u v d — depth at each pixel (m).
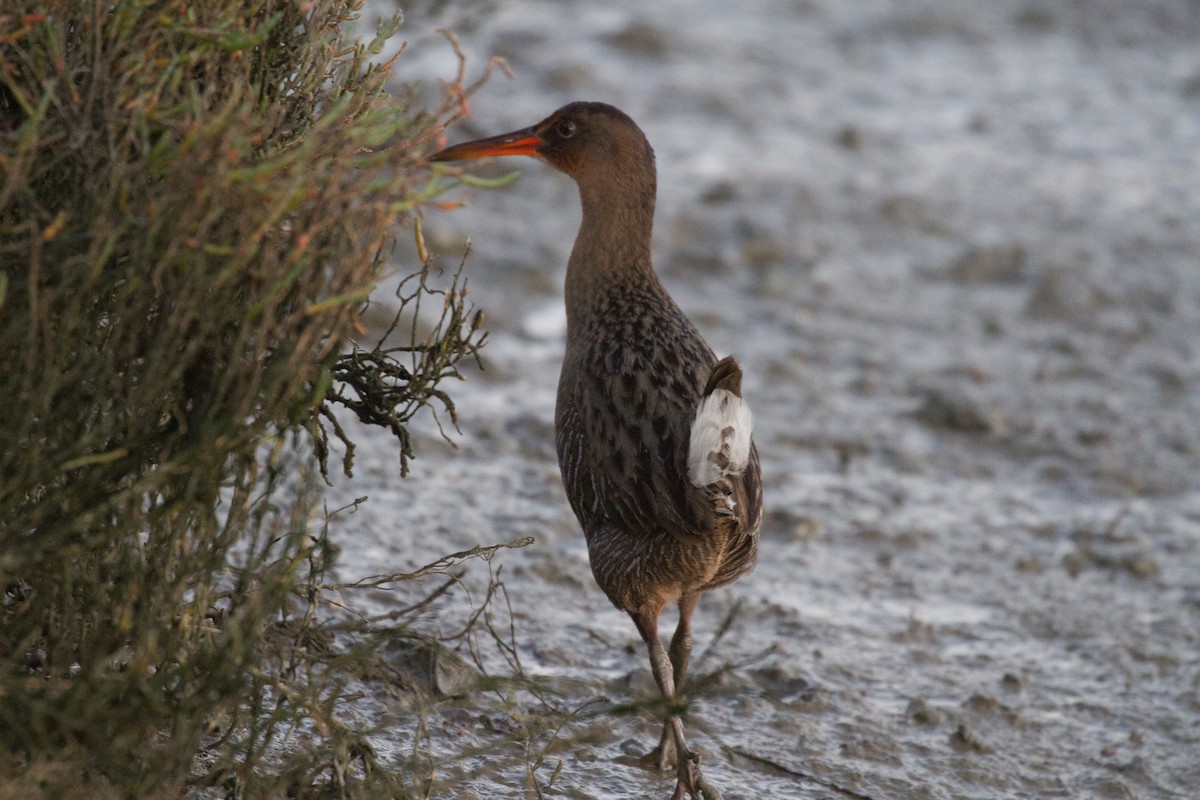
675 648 8.98
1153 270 18.56
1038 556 12.15
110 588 6.39
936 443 14.20
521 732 7.70
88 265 5.91
